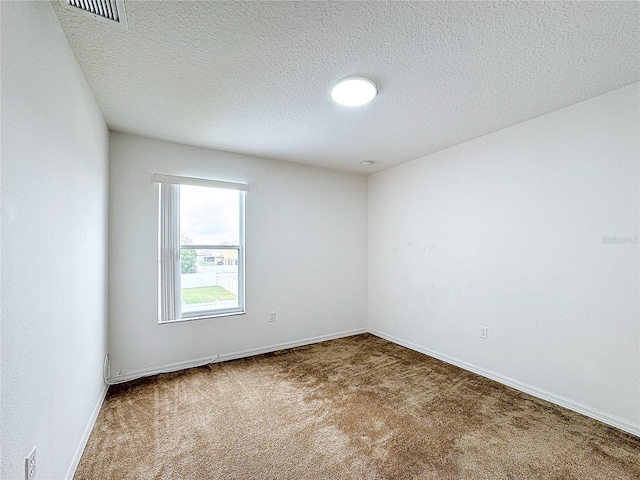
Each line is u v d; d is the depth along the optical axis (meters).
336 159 3.72
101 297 2.43
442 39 1.57
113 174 2.81
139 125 2.67
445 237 3.34
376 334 4.32
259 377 2.89
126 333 2.85
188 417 2.18
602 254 2.16
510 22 1.45
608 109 2.13
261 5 1.34
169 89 2.06
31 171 1.15
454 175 3.24
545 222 2.48
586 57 1.73
